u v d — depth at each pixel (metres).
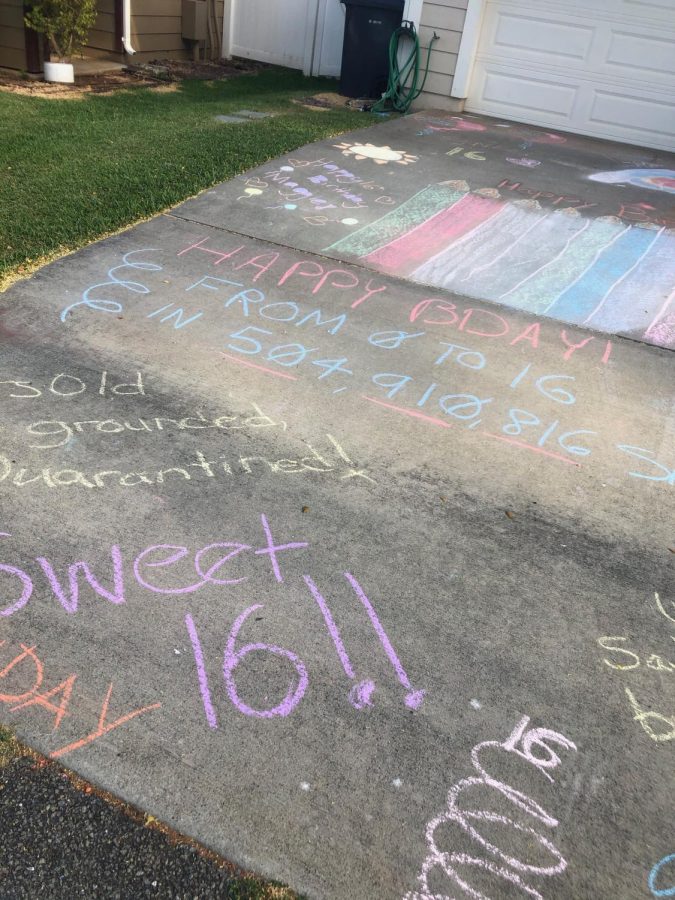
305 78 13.06
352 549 3.29
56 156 7.40
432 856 2.20
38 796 2.25
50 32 10.45
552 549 3.41
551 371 4.72
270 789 2.33
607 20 9.24
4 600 2.86
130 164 7.25
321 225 6.38
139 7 12.12
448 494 3.69
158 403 4.15
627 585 3.25
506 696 2.71
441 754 2.49
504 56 9.99
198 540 3.25
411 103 10.62
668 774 2.50
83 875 2.08
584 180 7.84
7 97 9.59
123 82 11.29
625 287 5.71
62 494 3.42
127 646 2.74
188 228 6.13
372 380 4.51
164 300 5.15
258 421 4.08
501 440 4.10
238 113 9.67
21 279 5.21
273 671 2.70
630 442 4.16
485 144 8.88
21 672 2.60
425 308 5.31
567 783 2.43
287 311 5.14
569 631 3.00
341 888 2.10
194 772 2.35
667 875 2.21
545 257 6.11
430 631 2.94
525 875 2.17
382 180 7.40
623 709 2.71
